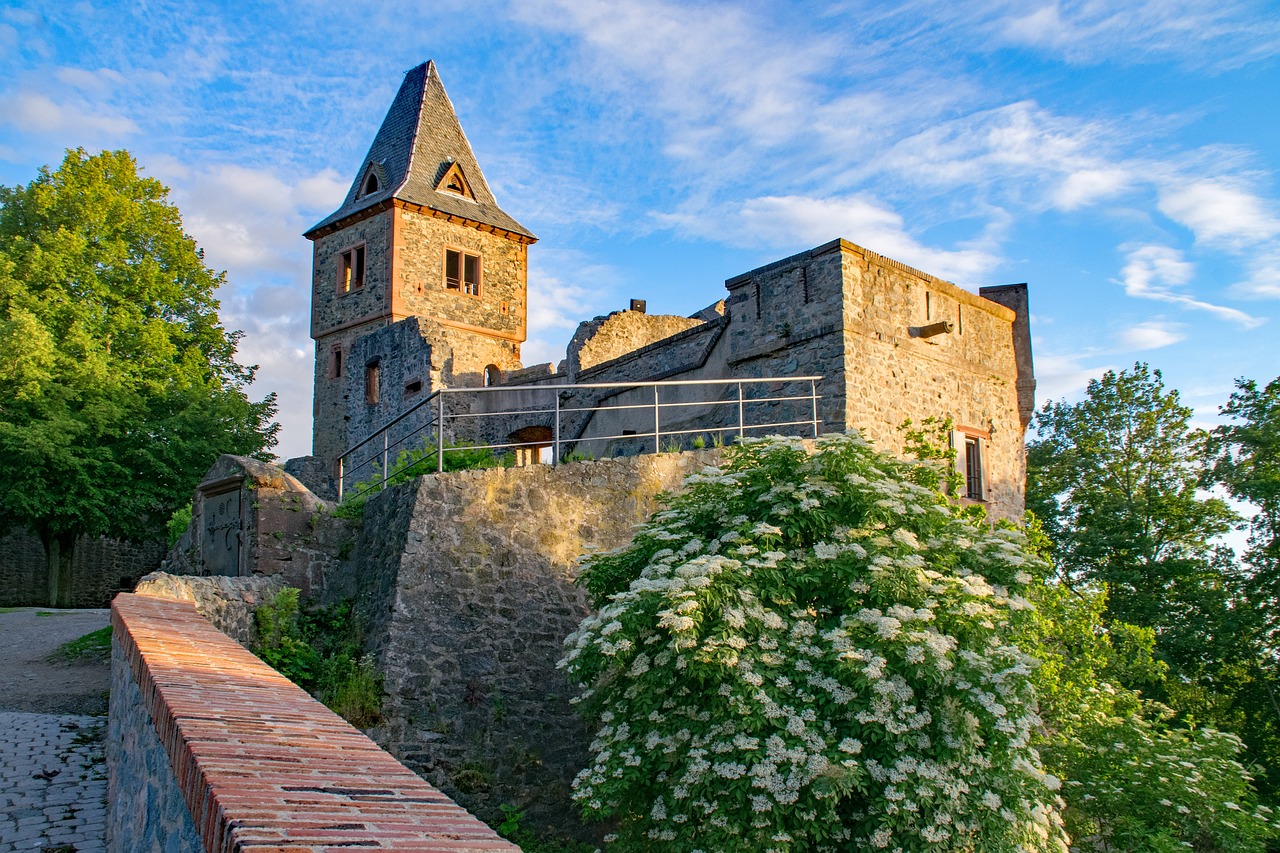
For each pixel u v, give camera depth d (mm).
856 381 16234
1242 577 25172
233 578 12188
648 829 9070
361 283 33156
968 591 8703
